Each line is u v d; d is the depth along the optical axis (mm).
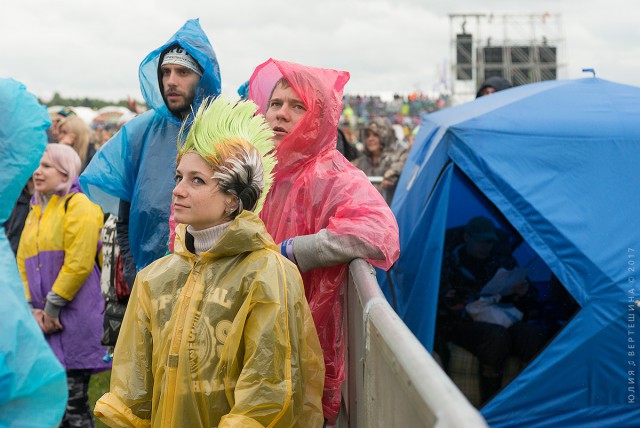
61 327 4914
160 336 2438
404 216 6285
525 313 5852
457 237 6172
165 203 3799
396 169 8414
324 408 3145
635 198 5090
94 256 4918
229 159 2432
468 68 28172
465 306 5879
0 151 1940
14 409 1830
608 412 4820
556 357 4809
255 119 2572
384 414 2020
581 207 5074
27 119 1973
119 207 4160
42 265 4961
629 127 5277
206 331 2367
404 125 28391
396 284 5848
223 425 2234
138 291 2541
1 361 1778
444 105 29625
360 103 29531
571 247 4969
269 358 2311
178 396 2352
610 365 4816
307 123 3236
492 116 5410
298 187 3242
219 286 2395
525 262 6469
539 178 5180
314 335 2512
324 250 3014
